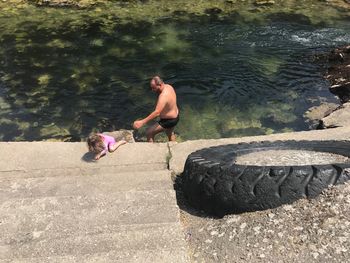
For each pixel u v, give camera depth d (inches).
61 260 136.6
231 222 161.2
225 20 558.9
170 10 588.4
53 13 574.9
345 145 206.5
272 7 599.8
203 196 179.0
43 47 492.7
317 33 527.2
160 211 171.6
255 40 511.2
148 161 240.4
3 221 166.2
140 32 527.2
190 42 505.4
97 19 559.2
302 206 155.6
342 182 158.6
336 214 148.1
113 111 392.8
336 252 135.4
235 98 409.1
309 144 212.5
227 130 369.1
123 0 617.3
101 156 242.2
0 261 136.8
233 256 143.8
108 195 184.4
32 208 175.5
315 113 384.5
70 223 164.4
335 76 435.5
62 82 431.2
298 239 143.6
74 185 205.3
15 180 210.5
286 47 496.4
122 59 470.9
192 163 193.0
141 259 136.4
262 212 160.9
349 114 328.2
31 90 418.3
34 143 251.3
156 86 304.0
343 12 586.9
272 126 372.5
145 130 369.1
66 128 371.2
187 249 147.1
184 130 368.8
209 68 455.5
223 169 175.9
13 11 577.3
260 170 168.2
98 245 146.7
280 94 414.6
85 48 491.8
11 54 477.7
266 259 138.8
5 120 378.0
